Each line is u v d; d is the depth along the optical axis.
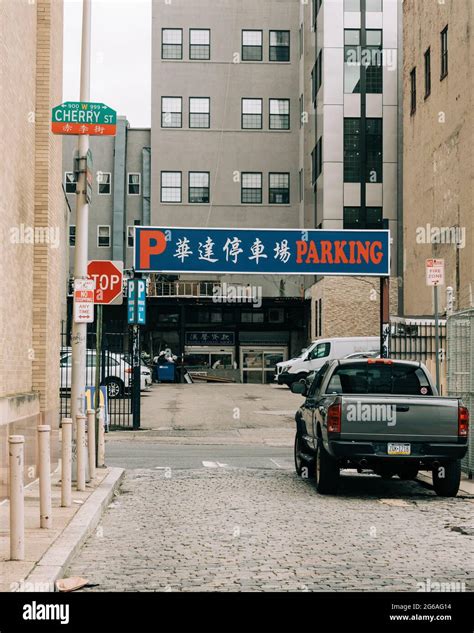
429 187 32.44
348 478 14.01
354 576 7.13
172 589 6.68
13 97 11.91
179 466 15.24
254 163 51.59
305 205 48.03
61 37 15.51
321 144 42.78
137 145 57.12
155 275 48.41
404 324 25.91
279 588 6.73
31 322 13.53
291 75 51.75
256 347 49.66
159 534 8.98
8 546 7.64
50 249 13.94
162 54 51.69
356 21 42.00
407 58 36.22
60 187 15.56
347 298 40.38
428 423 11.32
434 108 31.72
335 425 11.28
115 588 6.71
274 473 14.31
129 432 22.64
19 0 12.25
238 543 8.49
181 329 47.34
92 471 11.81
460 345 13.71
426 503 11.23
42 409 13.57
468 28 27.27
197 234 20.47
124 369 31.91
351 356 33.16
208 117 51.69
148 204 56.31
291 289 49.50
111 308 49.16
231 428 23.89
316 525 9.53
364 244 20.47
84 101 12.16
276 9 51.94
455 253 28.84
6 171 11.47
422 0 33.53
